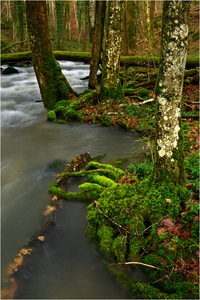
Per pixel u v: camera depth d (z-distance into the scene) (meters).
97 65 12.73
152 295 3.33
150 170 5.56
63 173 5.93
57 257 3.99
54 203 5.14
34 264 3.90
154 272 3.59
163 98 4.05
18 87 15.16
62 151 7.65
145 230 4.03
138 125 8.81
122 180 5.43
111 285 3.56
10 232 4.52
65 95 11.24
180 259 3.62
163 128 4.22
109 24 10.04
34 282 3.64
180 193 4.39
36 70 11.02
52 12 37.75
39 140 8.53
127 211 4.24
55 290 3.53
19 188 5.77
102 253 3.96
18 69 19.95
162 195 4.33
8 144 8.27
